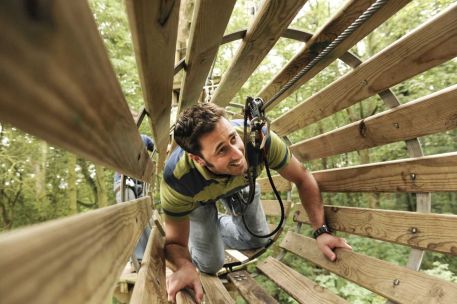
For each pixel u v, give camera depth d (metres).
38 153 7.67
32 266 0.24
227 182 1.73
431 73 5.20
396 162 1.48
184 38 2.84
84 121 0.38
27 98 0.24
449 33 1.10
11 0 0.21
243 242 2.69
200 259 2.35
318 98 1.91
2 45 0.20
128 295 2.44
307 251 2.14
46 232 0.28
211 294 2.04
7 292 0.20
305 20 7.46
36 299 0.24
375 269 1.54
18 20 0.22
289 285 1.96
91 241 0.42
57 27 0.27
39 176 8.01
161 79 1.08
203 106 1.45
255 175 1.76
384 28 6.33
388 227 1.53
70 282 0.32
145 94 1.12
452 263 6.12
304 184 1.98
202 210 2.23
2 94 0.21
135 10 0.63
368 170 1.66
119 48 6.79
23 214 8.20
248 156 1.63
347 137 1.81
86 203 9.77
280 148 1.84
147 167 1.48
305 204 2.03
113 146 0.58
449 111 1.19
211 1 0.87
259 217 2.52
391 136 1.49
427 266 6.20
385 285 1.44
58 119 0.30
